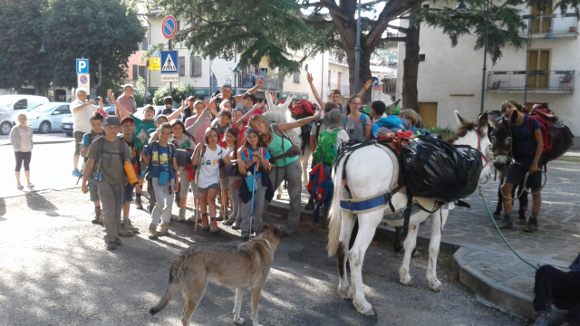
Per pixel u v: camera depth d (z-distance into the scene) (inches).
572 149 1106.1
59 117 1107.9
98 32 1488.7
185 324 162.2
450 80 1202.0
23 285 208.8
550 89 1129.4
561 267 218.7
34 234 284.7
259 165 280.4
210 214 299.6
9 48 1528.1
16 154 404.2
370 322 185.3
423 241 275.9
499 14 686.5
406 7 686.5
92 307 189.3
